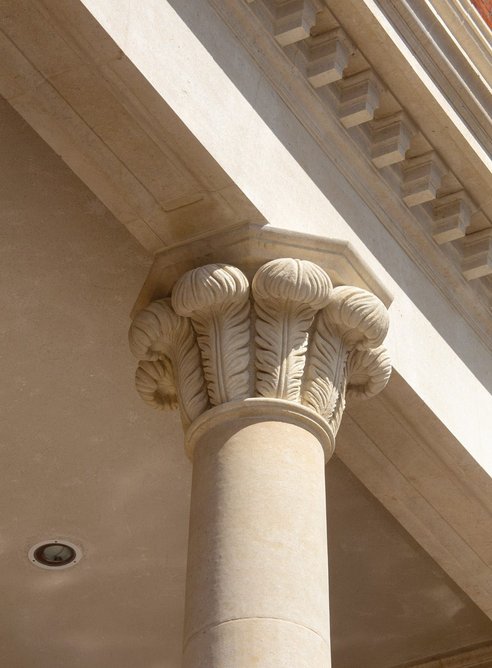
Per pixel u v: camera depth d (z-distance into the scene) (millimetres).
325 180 11727
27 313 13039
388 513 14742
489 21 14469
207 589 9344
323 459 10367
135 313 11125
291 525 9602
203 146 10312
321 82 11680
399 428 12289
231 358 10414
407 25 12180
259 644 8984
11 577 15664
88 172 10703
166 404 11227
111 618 16141
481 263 13117
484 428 12867
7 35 9891
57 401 13820
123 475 14594
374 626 16047
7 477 14594
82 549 15375
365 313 10781
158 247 10984
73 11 9648
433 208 12945
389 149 12172
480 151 12656
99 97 10156
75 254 12531
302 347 10578
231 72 10977
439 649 16172
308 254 10828
